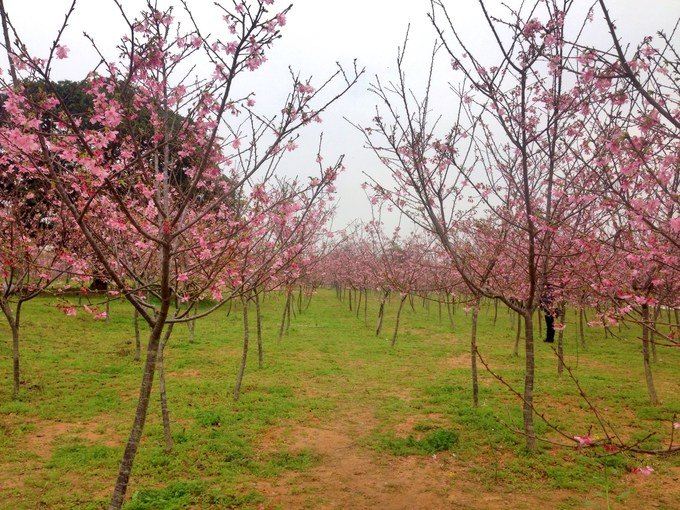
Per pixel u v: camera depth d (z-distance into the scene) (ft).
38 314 59.72
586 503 19.63
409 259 62.85
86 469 21.86
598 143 19.52
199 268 18.98
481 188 28.58
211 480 21.38
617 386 37.63
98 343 49.73
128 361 42.93
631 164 13.67
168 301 14.87
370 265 71.72
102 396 32.81
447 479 22.18
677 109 15.83
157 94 16.42
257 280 19.53
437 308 104.06
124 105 13.89
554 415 30.45
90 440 25.34
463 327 72.74
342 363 46.57
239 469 22.66
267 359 46.62
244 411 30.99
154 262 25.98
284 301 106.42
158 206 14.82
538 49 16.96
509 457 24.43
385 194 25.84
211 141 13.83
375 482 21.90
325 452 25.26
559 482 21.61
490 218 32.81
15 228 27.40
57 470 21.65
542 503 19.89
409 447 25.82
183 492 20.01
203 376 39.58
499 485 21.54
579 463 23.53
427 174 25.30
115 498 14.71
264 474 22.30
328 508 19.44
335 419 30.53
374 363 46.91
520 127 21.45
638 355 51.21
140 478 21.34
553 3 17.67
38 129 12.14
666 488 20.92
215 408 31.12
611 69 12.35
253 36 13.42
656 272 21.56
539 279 26.37
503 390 36.47
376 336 63.10
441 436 26.48
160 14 15.34
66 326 55.88
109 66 14.93
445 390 36.78
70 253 19.94
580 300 34.06
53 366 39.78
